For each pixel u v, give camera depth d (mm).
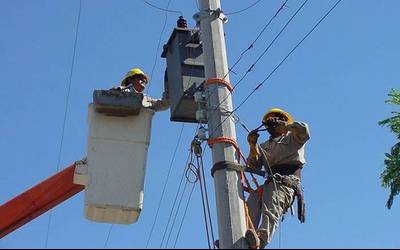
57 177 10438
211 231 8836
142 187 9758
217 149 8805
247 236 8227
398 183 14797
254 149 9406
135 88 10609
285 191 9133
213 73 9289
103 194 9602
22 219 10570
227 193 8508
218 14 9664
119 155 9812
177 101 9812
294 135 9414
